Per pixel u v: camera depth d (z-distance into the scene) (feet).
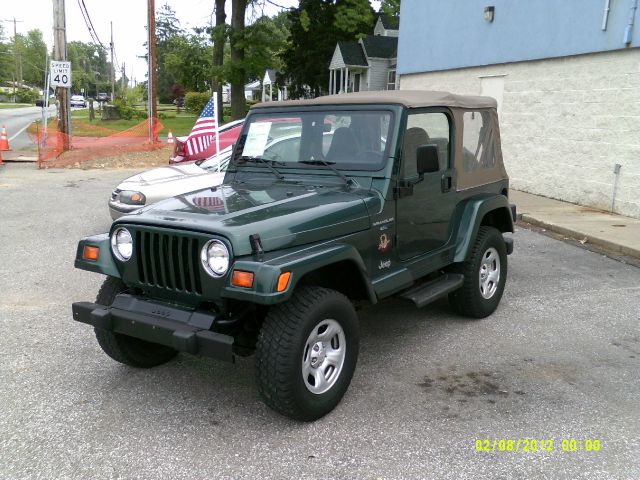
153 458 11.02
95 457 11.03
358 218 13.30
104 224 30.58
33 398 13.23
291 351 11.26
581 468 10.81
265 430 12.00
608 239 27.66
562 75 37.47
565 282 22.41
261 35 79.87
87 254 13.25
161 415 12.57
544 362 15.35
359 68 120.16
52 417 12.43
